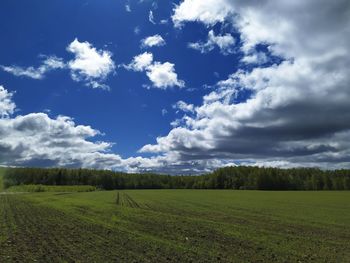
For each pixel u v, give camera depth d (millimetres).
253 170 185875
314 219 35469
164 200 68125
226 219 35000
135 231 26000
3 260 16234
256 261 16547
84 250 18625
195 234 24719
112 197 79125
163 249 19016
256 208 49094
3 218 34812
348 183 161875
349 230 27922
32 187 137125
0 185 185250
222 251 18766
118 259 16469
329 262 16672
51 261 16000
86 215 37938
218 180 189375
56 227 28094
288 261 16703
